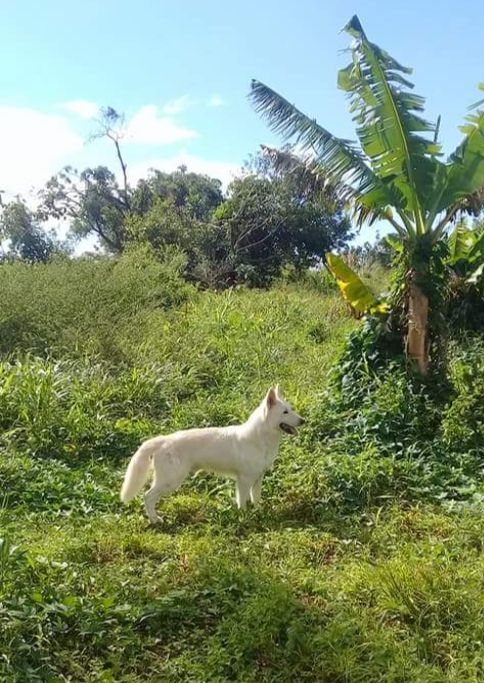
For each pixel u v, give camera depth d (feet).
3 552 9.27
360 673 7.92
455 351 21.34
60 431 16.49
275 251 65.36
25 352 23.22
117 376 21.68
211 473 13.79
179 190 85.97
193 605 9.31
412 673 7.89
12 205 91.25
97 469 15.06
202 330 28.17
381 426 16.58
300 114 18.95
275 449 13.14
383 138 18.38
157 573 10.25
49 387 17.47
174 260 41.83
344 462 14.52
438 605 9.09
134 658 8.31
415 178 18.48
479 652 8.25
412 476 14.33
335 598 9.55
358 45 18.17
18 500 13.34
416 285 18.66
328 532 12.21
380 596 9.46
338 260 20.16
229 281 59.47
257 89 19.34
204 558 10.59
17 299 26.03
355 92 18.40
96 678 7.90
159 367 22.09
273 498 13.57
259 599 9.17
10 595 8.80
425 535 12.07
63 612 8.73
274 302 36.27
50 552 10.69
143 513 13.06
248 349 26.40
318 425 16.98
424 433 16.76
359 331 19.84
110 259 39.34
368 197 18.89
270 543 11.51
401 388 17.74
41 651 8.17
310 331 31.71
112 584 9.63
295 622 8.71
